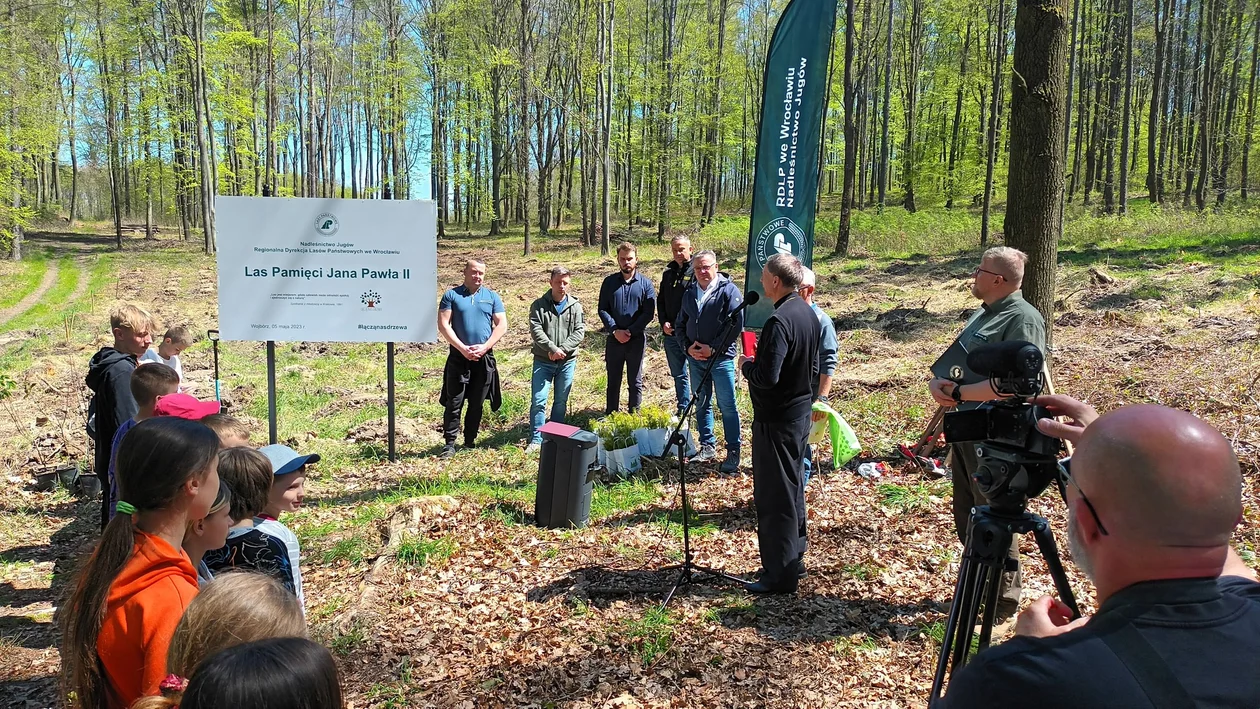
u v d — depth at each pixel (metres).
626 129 38.19
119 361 4.76
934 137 41.59
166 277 30.19
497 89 39.50
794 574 4.68
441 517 6.29
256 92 40.88
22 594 5.44
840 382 10.06
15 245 33.81
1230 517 1.29
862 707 3.59
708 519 6.10
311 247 7.75
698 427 7.83
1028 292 5.86
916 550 5.25
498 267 30.20
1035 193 5.79
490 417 9.96
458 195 54.91
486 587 5.08
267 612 2.01
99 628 2.14
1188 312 11.82
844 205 24.86
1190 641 1.26
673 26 41.62
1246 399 7.39
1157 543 1.29
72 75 43.88
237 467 2.89
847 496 6.42
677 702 3.70
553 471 6.04
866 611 4.47
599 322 16.44
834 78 41.78
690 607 4.62
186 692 1.57
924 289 16.83
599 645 4.24
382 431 9.43
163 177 44.31
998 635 3.89
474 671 4.09
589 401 10.32
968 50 35.03
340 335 7.93
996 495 2.24
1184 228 22.45
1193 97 39.75
